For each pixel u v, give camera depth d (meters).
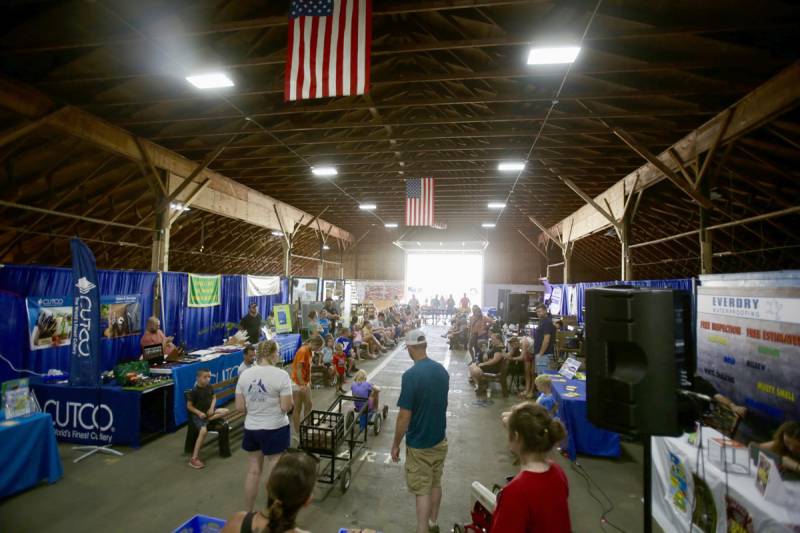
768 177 7.65
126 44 5.23
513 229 24.59
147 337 6.62
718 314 4.21
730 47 4.89
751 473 2.61
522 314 13.24
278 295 13.03
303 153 9.76
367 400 5.58
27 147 6.89
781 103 4.91
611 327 2.20
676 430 2.06
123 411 5.25
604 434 5.23
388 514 3.85
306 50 4.10
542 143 8.59
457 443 5.74
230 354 7.51
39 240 10.02
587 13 4.67
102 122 7.03
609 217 10.36
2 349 5.34
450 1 4.38
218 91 6.25
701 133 6.72
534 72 5.52
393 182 12.89
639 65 5.23
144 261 13.91
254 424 3.50
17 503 3.90
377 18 5.86
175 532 2.53
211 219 14.07
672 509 3.36
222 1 4.81
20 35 4.88
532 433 1.78
